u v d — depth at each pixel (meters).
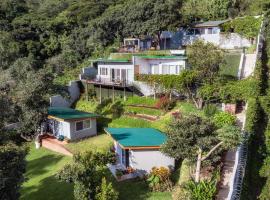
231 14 69.44
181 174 25.28
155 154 27.27
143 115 39.84
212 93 34.00
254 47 47.66
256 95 32.16
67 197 26.27
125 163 28.50
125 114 41.44
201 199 20.28
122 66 46.81
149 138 29.09
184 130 22.45
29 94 37.56
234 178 21.41
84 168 23.03
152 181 25.23
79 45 69.44
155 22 55.56
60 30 81.62
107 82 46.59
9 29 81.94
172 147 22.83
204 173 23.52
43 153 37.09
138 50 57.75
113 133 31.47
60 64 65.38
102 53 63.41
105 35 66.56
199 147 22.03
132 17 58.97
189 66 41.22
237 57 45.66
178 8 58.34
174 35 60.22
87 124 39.53
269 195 22.52
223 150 24.62
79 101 50.06
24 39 77.44
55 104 47.47
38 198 26.98
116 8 74.38
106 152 27.36
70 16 86.12
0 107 25.08
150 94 43.31
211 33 56.88
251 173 24.95
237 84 33.78
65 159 34.34
